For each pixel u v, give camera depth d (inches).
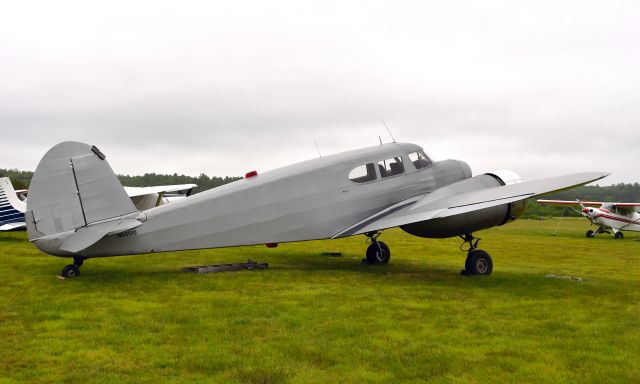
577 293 328.2
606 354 199.5
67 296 295.9
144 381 166.6
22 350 196.1
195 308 267.7
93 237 334.3
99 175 352.5
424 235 405.1
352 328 232.1
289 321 243.3
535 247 748.0
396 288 336.2
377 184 421.7
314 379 169.8
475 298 306.7
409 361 188.4
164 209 365.7
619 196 5910.4
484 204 357.1
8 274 378.0
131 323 236.4
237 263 468.1
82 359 186.7
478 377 173.3
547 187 352.8
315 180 401.4
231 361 185.9
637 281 389.7
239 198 380.2
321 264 476.7
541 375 175.5
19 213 762.8
